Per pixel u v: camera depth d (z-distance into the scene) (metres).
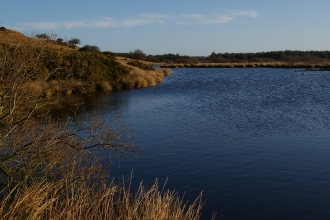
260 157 13.77
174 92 38.56
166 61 145.12
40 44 7.57
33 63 7.20
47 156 7.25
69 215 4.77
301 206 9.64
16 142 7.04
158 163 13.17
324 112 23.86
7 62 6.95
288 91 38.75
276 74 71.56
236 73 77.56
